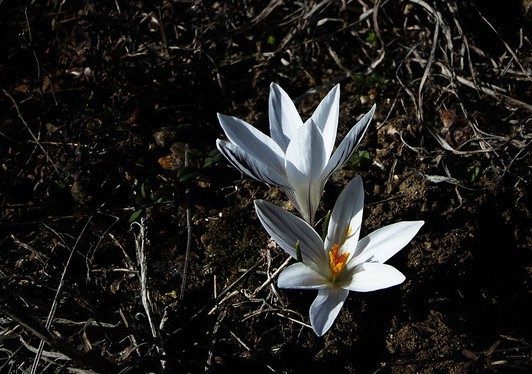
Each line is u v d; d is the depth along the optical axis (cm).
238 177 33
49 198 33
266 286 28
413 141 33
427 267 28
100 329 26
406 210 30
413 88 34
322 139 23
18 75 38
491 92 34
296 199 25
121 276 30
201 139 34
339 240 25
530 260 29
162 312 28
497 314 27
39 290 29
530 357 26
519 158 31
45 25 40
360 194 26
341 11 38
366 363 26
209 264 30
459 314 27
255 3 39
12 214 33
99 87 35
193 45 37
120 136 34
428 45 36
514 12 36
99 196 33
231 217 31
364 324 27
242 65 37
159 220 31
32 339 27
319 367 26
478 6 37
